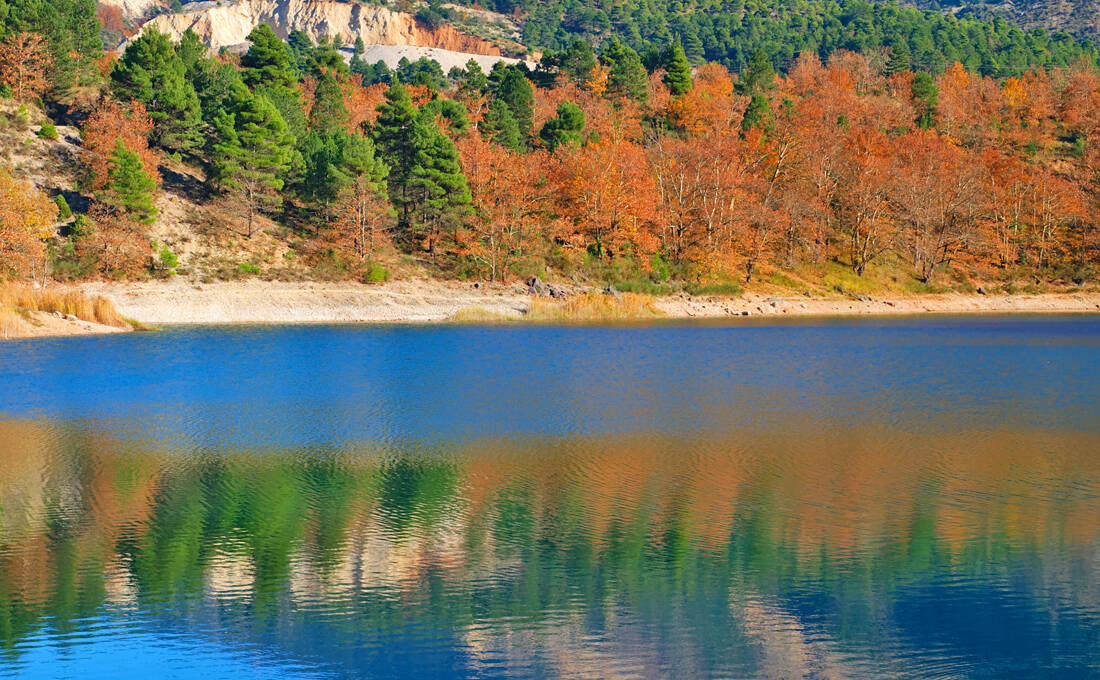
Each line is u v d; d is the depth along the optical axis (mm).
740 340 80438
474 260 120438
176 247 110000
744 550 22203
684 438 36062
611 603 19078
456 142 136125
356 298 106500
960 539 23047
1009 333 89125
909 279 136375
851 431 37531
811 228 137125
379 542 22875
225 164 116688
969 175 139875
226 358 63969
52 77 134875
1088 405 44438
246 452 33438
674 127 176750
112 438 35969
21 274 92562
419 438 35969
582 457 32531
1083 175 168250
